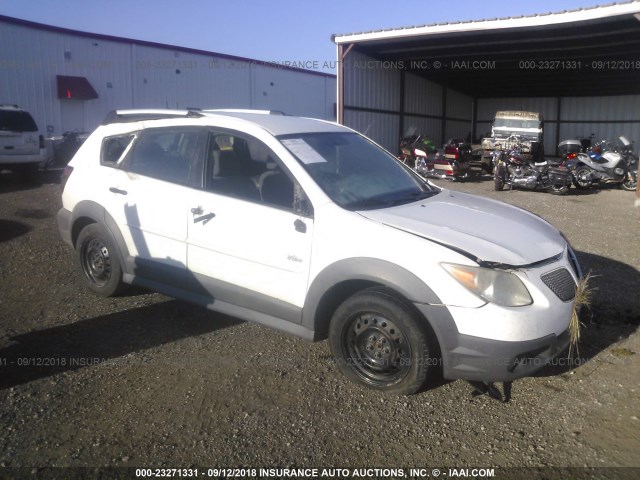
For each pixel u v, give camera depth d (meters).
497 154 14.59
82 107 21.45
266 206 4.09
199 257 4.43
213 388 3.79
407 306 3.53
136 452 3.12
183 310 5.12
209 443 3.21
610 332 4.67
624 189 14.86
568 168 14.22
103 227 5.12
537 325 3.37
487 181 16.81
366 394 3.73
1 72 19.00
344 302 3.76
